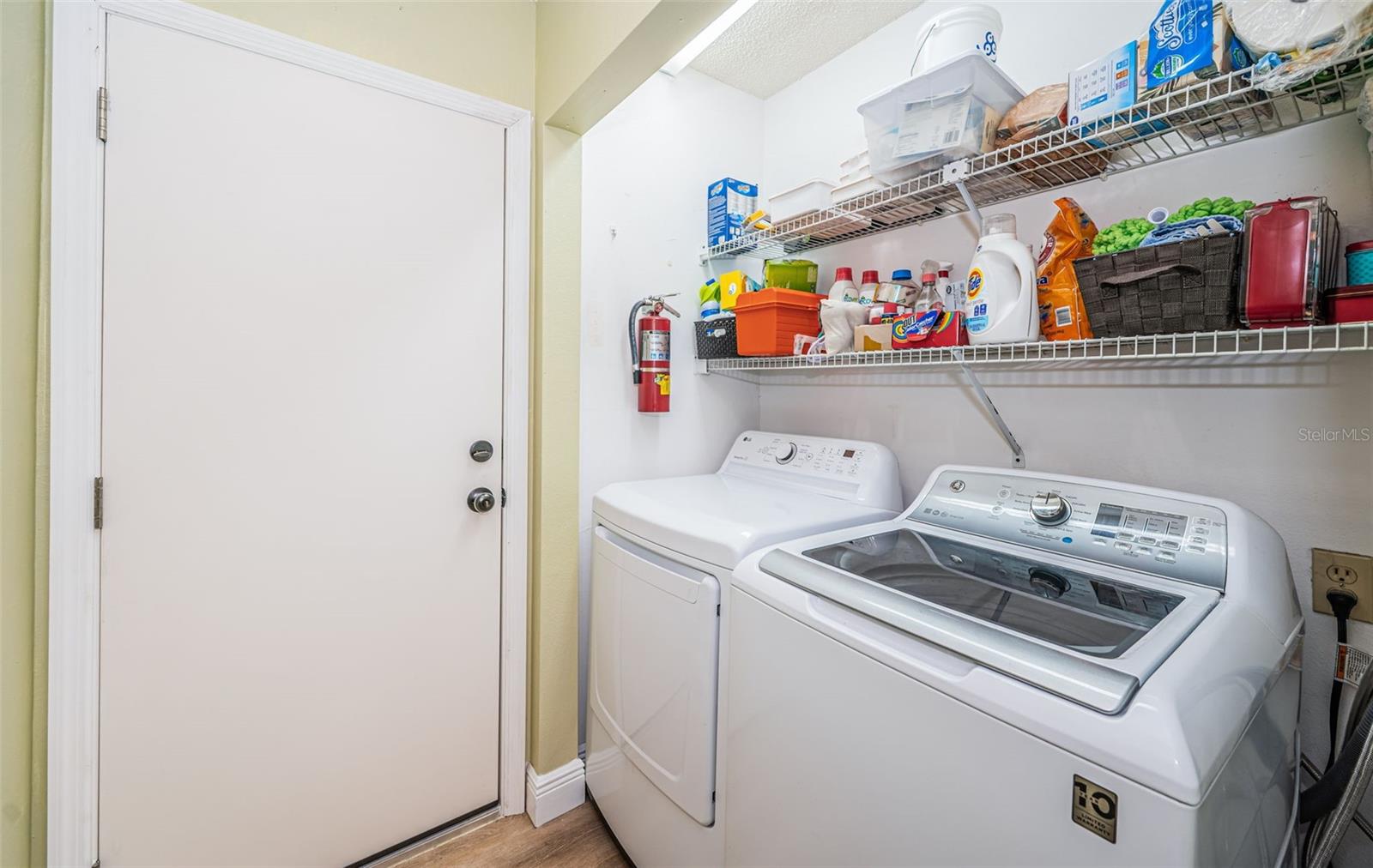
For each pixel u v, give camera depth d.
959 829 0.68
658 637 1.25
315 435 1.29
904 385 1.68
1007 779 0.64
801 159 1.99
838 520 1.30
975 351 1.22
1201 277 0.88
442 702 1.49
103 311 1.06
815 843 0.87
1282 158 1.02
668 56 1.22
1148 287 0.94
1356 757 0.80
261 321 1.21
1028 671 0.65
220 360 1.17
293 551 1.27
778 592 0.96
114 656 1.10
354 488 1.34
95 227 1.05
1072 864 0.58
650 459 1.86
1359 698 0.90
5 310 0.97
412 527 1.43
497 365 1.54
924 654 0.74
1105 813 0.56
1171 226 0.94
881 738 0.77
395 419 1.39
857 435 1.81
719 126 2.01
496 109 1.49
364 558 1.36
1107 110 0.97
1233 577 0.85
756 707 0.99
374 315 1.35
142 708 1.13
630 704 1.37
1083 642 0.71
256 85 1.19
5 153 0.96
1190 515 0.95
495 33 1.49
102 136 1.05
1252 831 0.66
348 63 1.28
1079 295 1.08
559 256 1.56
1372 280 0.81
